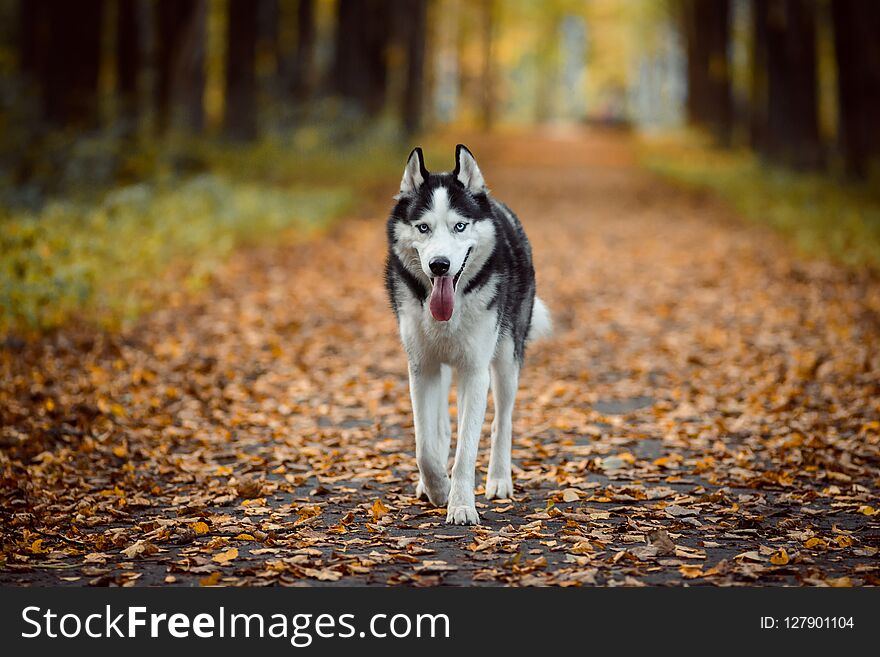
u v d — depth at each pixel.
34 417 9.77
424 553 6.61
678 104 105.00
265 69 41.06
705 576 6.16
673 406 11.22
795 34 33.72
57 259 14.12
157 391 11.31
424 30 51.41
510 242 8.16
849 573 6.22
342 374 12.58
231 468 8.84
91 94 23.92
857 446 9.14
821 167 33.44
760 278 19.03
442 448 8.30
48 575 6.36
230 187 24.31
